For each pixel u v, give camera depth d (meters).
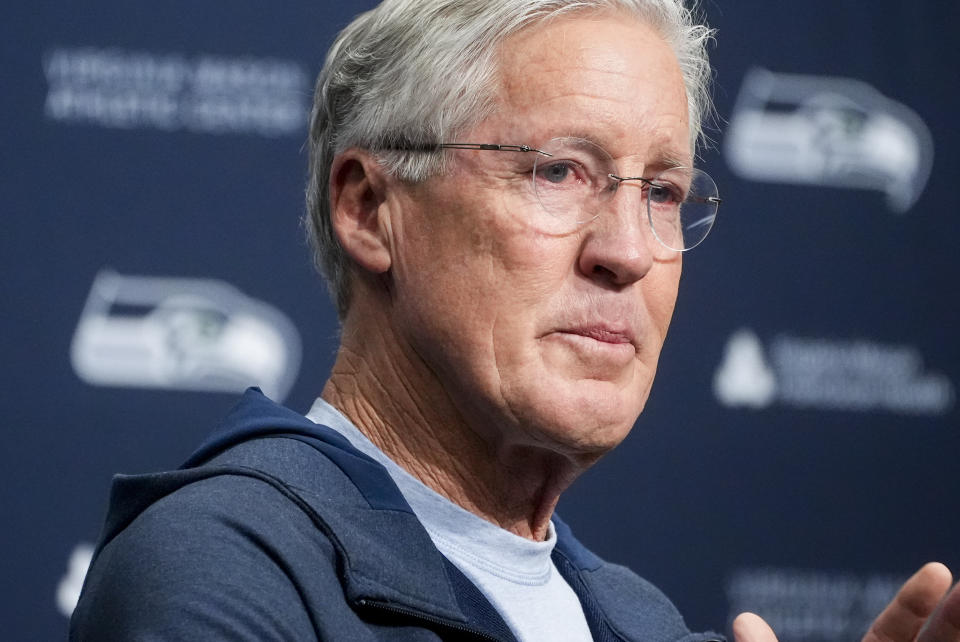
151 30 9.84
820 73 11.02
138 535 3.59
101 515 9.48
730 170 10.82
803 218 10.89
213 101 9.91
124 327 9.66
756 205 10.84
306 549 3.63
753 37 10.95
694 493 10.55
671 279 4.38
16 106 9.59
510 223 4.07
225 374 9.78
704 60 5.06
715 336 10.70
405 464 4.32
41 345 9.52
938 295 11.00
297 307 9.92
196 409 9.72
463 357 4.11
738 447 10.65
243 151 9.93
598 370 4.11
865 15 11.10
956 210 11.07
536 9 4.23
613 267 4.07
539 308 4.07
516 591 4.27
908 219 11.02
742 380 10.70
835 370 10.84
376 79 4.42
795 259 10.85
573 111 4.11
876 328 10.91
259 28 10.02
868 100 11.05
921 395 10.93
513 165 4.11
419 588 3.77
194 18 9.92
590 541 10.38
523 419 4.07
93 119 9.72
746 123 10.88
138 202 9.73
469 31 4.22
